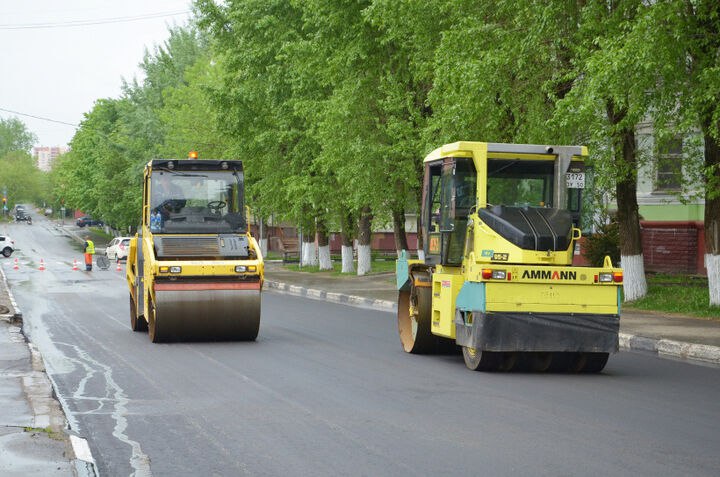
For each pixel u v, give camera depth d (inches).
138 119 4242.1
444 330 768.9
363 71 1779.0
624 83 969.5
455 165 765.3
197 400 593.0
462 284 753.0
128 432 492.4
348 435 479.8
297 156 2220.7
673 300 1240.8
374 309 1435.8
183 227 991.6
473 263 716.0
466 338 725.3
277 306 1493.6
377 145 1728.6
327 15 1795.0
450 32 1240.8
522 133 1225.4
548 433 482.3
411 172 1695.4
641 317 1120.8
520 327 694.5
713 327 1007.0
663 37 934.4
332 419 524.4
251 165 2492.6
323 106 1904.5
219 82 2628.0
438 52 1262.3
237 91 2308.1
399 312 887.1
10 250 4195.4
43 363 747.4
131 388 645.3
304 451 443.5
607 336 703.7
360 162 1744.6
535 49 1167.6
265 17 2193.7
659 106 1028.5
